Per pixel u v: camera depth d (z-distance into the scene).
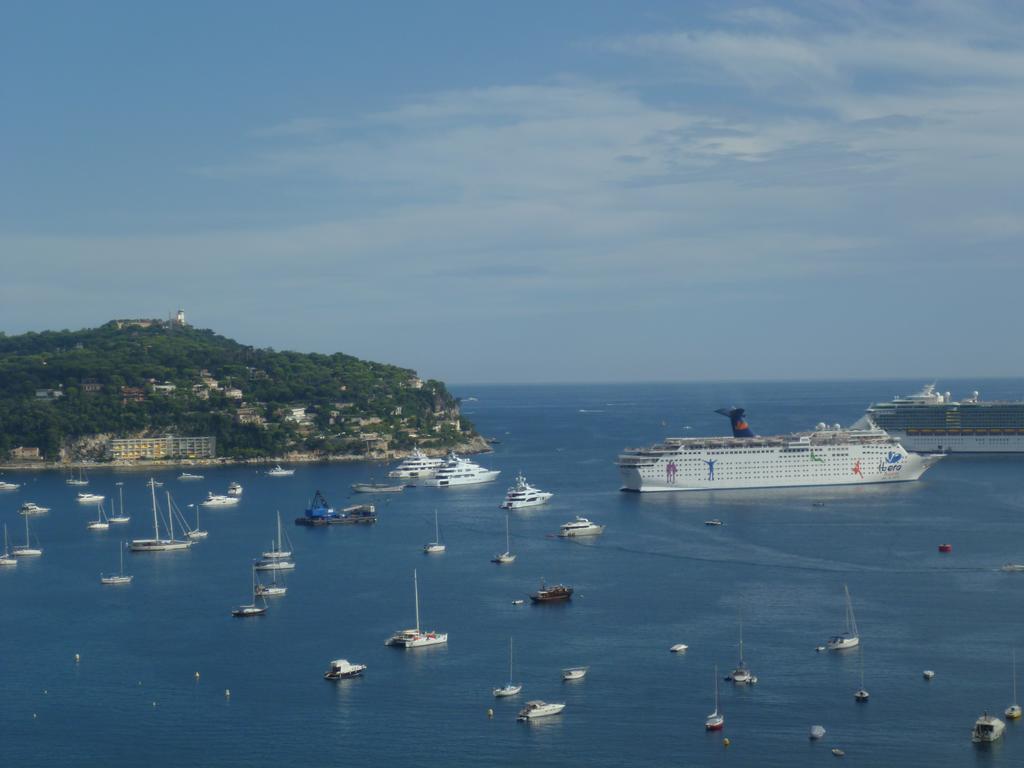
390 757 185.50
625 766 180.00
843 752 182.50
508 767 180.75
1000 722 187.12
